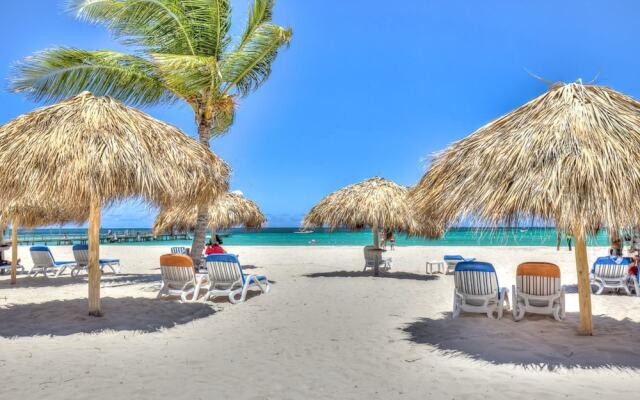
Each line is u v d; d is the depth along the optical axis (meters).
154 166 6.11
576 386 4.02
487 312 6.86
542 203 4.32
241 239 54.19
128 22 11.23
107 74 10.93
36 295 9.46
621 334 5.77
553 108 4.98
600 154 4.42
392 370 4.56
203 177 6.82
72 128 5.93
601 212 4.14
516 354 4.95
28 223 11.57
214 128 13.98
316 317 7.19
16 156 5.71
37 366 4.65
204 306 8.04
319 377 4.36
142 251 26.33
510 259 18.41
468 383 4.15
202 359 4.93
